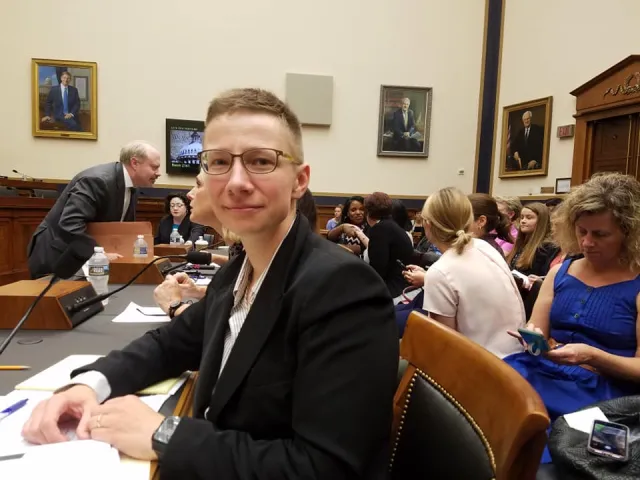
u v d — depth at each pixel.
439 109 7.75
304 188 0.81
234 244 1.48
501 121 7.70
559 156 6.80
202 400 0.78
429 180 7.83
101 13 6.79
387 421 0.66
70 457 0.63
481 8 7.69
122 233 2.35
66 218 2.32
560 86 6.75
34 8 6.60
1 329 1.31
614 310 1.48
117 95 6.90
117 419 0.69
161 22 6.97
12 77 6.61
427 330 0.92
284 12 7.29
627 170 5.82
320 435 0.61
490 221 2.65
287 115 0.77
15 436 0.71
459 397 0.80
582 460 0.97
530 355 1.49
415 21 7.59
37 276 2.39
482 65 7.76
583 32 6.42
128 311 1.55
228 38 7.16
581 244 1.54
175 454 0.62
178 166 7.09
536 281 2.13
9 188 5.34
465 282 1.75
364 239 4.39
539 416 0.61
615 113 5.89
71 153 6.83
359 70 7.52
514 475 0.63
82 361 1.04
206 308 0.97
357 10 7.46
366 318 0.66
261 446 0.63
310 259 0.73
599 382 1.39
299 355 0.67
